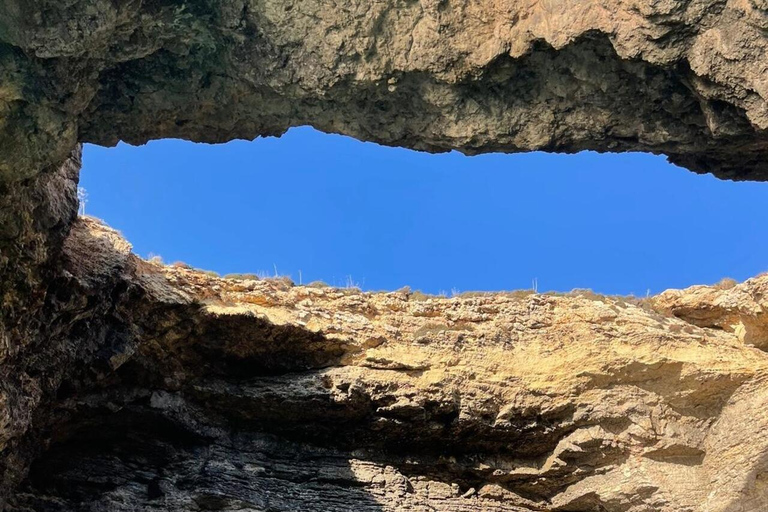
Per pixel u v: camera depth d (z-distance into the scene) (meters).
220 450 17.50
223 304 17.39
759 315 18.66
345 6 9.61
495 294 20.75
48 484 15.96
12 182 11.19
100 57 9.88
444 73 9.78
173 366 17.00
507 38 9.38
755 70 8.36
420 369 18.47
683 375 18.66
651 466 18.36
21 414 13.69
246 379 17.83
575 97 9.89
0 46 9.32
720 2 8.37
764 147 9.98
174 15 9.70
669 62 8.80
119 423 16.61
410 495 18.17
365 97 10.31
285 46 9.94
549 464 18.69
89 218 16.83
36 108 9.85
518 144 10.38
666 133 10.06
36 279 13.52
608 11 8.84
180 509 16.55
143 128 10.98
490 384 18.62
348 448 18.42
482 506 18.48
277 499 17.38
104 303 15.56
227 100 10.64
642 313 20.02
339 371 18.00
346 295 19.64
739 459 17.88
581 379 18.75
